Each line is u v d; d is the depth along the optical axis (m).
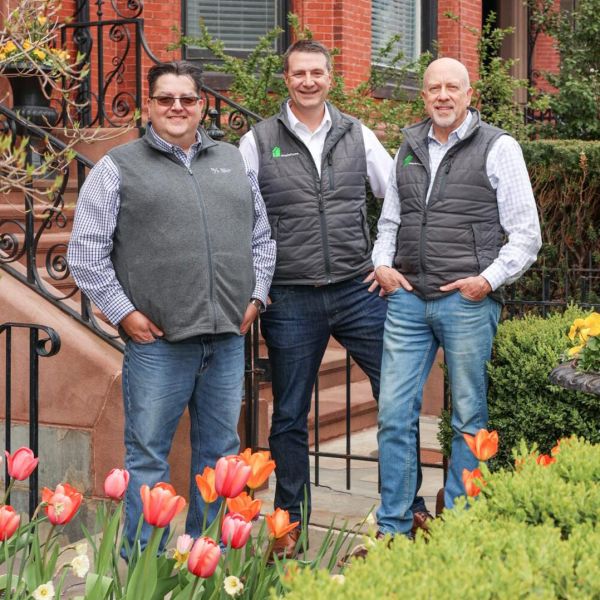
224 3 10.29
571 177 8.80
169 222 4.14
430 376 8.23
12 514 3.04
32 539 3.38
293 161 4.74
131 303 4.20
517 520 2.71
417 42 12.30
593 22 11.82
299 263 4.73
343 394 7.78
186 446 5.52
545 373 4.68
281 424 4.88
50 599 3.03
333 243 4.74
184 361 4.27
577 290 8.83
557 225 8.96
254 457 3.12
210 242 4.20
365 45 10.88
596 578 2.22
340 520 5.38
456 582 2.13
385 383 4.66
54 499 3.12
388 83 11.30
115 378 5.54
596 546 2.38
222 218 4.25
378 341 4.88
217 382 4.39
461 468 4.60
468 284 4.44
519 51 14.32
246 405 5.85
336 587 2.14
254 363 5.86
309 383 4.90
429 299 4.55
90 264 4.15
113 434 5.55
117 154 4.20
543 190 8.88
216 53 8.80
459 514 2.66
